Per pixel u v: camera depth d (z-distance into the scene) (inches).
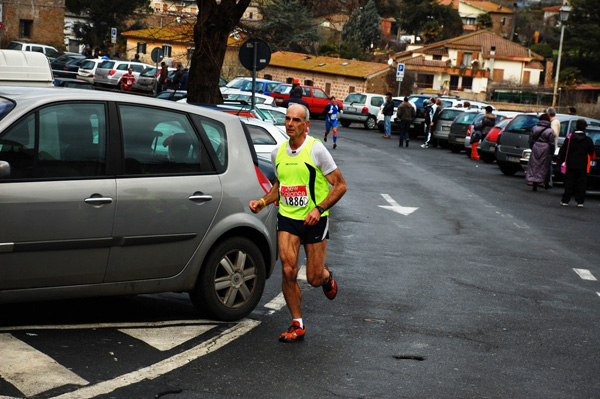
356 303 363.6
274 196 298.0
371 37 4965.6
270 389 240.4
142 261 290.5
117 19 3233.3
